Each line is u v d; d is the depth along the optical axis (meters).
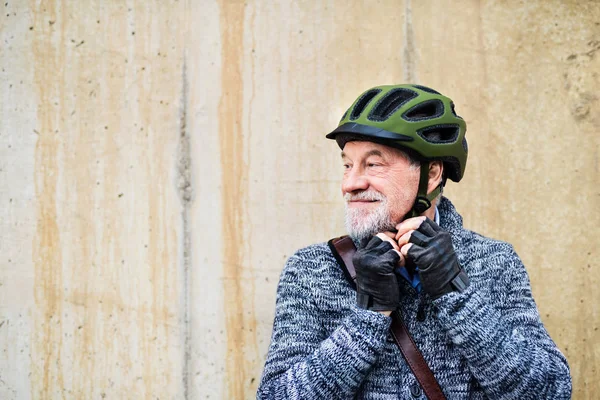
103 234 2.37
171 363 2.36
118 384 2.36
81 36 2.38
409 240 1.43
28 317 2.37
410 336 1.46
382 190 1.50
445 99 1.56
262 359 2.35
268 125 2.37
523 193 2.37
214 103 2.37
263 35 2.38
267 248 2.35
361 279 1.43
